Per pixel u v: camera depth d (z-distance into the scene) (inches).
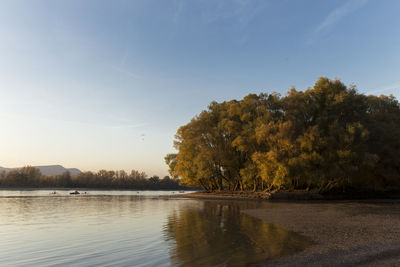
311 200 2122.3
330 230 783.1
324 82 2346.2
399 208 1423.5
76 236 761.0
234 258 506.0
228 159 2593.5
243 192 2576.3
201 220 1030.4
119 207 1727.4
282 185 2304.4
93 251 586.2
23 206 1824.6
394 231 761.0
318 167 2063.2
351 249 557.0
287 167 1952.5
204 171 2605.8
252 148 2390.5
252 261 485.7
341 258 494.6
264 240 656.4
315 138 1993.1
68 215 1286.9
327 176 2046.0
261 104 2442.2
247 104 2495.1
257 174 2364.7
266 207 1544.0
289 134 2047.2
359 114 2250.2
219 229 819.4
